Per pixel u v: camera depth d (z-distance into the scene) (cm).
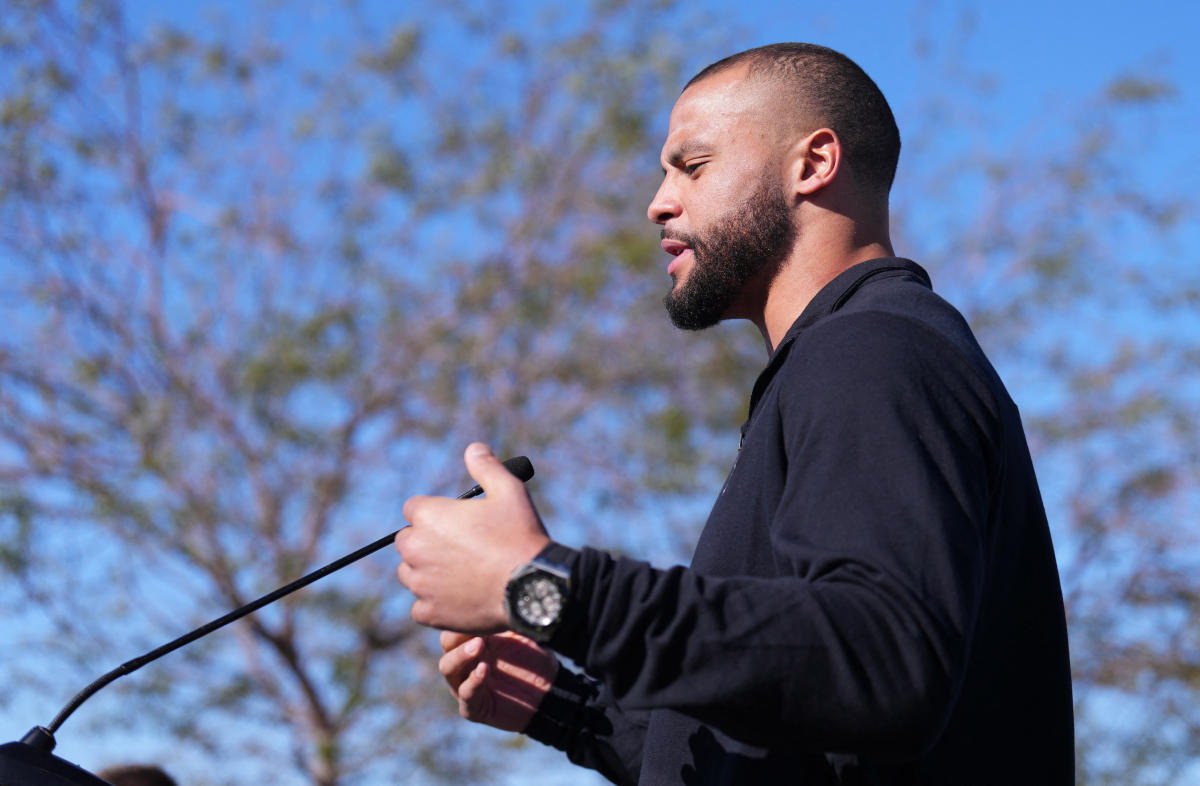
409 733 1104
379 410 1156
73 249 1136
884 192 198
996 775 157
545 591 134
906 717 130
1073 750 168
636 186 1233
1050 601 169
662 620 132
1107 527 1217
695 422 1170
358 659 1105
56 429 1102
